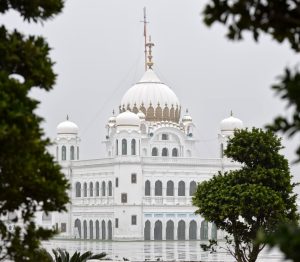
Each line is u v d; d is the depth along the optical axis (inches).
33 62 2395.4
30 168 2191.2
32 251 2423.7
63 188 2389.3
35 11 2465.6
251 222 5433.1
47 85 2452.0
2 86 2171.5
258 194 5216.5
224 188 5447.8
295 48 1736.0
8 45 2337.6
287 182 5438.0
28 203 2448.3
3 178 2247.8
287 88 1395.2
